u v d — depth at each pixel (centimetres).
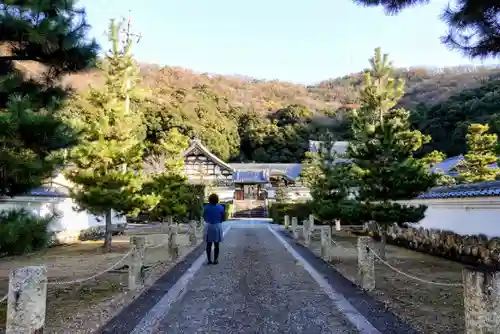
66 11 608
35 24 569
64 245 1523
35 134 490
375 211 1039
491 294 343
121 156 1262
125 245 1483
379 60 1377
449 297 631
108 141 1281
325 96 8944
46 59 620
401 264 1011
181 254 1192
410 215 1022
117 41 1384
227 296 638
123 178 1231
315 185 1956
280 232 2159
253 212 4309
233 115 6906
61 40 588
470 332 350
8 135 463
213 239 982
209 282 752
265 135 6506
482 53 521
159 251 1274
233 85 8844
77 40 602
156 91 5809
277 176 4997
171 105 5456
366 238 714
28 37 560
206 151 4678
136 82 1486
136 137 1434
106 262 1055
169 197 1909
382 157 1047
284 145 6438
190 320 506
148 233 2098
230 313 539
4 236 433
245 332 461
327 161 1988
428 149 3562
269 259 1088
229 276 817
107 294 655
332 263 1014
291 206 3025
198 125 5553
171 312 542
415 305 582
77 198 1236
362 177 1064
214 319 511
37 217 505
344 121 5478
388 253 1244
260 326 483
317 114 7106
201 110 5878
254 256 1152
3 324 484
